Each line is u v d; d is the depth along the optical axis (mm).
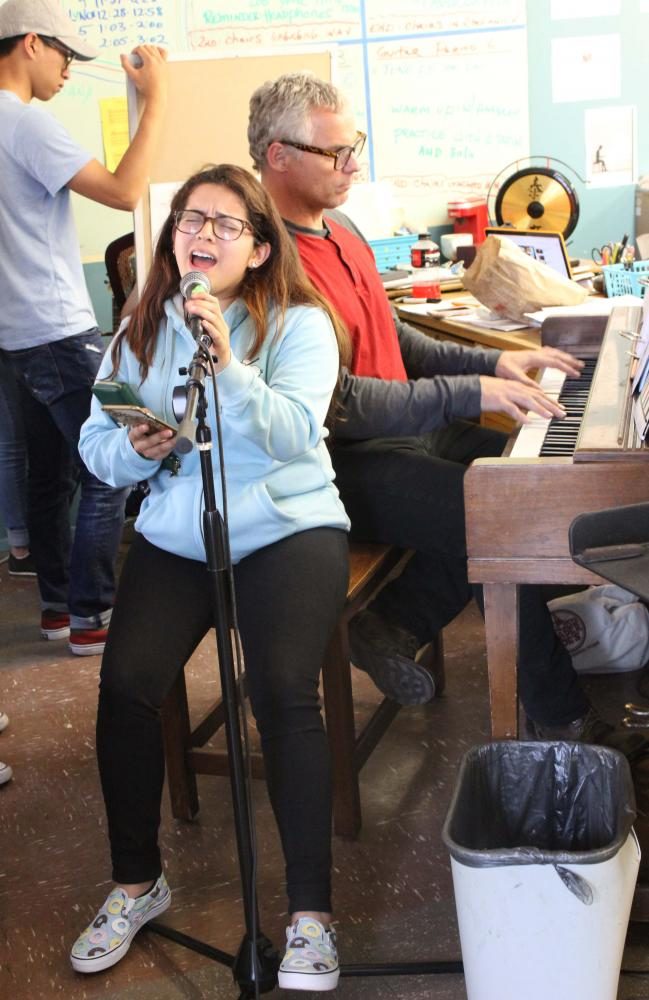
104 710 1973
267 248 2066
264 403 1894
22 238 3117
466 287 3184
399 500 2348
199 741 2457
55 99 4000
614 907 1589
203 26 4047
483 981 1639
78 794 2598
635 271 3307
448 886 2182
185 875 2281
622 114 4266
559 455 1998
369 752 2391
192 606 2043
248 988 1858
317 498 2096
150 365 2059
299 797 1874
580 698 2340
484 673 2984
